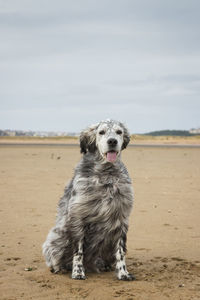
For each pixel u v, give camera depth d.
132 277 6.80
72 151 44.75
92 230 6.86
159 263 7.66
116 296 6.00
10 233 9.76
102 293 6.11
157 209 12.60
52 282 6.65
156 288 6.33
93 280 6.79
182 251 8.40
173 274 7.02
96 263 7.43
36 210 12.28
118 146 6.98
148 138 108.44
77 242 6.89
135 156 37.72
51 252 7.15
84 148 7.53
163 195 15.14
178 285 6.47
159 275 6.98
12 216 11.48
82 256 6.95
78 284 6.55
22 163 27.95
